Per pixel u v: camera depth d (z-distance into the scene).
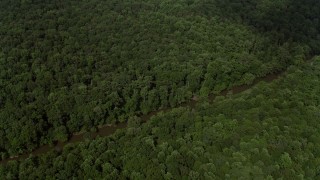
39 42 154.50
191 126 125.44
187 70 151.88
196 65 155.62
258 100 136.38
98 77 146.00
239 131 119.94
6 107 132.38
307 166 110.25
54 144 131.50
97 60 152.62
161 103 145.88
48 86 140.50
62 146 131.12
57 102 134.75
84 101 136.75
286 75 157.88
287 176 106.19
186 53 160.62
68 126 133.62
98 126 137.88
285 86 147.12
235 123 122.62
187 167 111.12
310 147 115.31
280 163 109.50
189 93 148.25
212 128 121.50
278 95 140.00
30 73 143.00
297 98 137.62
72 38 158.88
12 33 157.50
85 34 162.88
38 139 129.25
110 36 163.00
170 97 146.50
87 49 156.25
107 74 147.75
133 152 117.38
